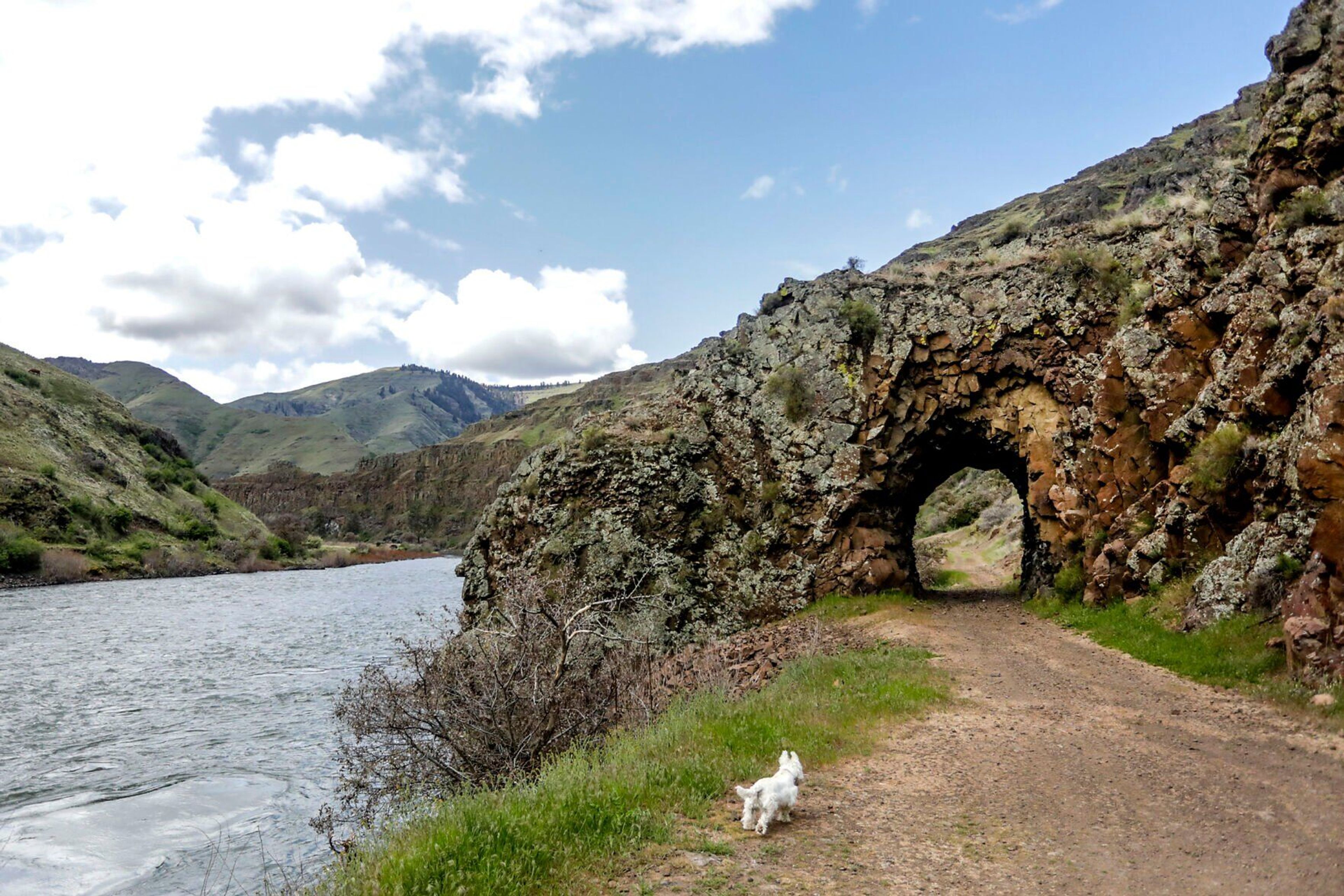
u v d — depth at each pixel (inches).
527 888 251.6
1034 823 321.7
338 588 3297.2
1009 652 733.9
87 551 3597.4
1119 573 843.4
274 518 7244.1
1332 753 388.5
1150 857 282.7
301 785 788.0
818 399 1207.6
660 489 1220.5
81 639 1745.8
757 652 914.7
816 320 1258.6
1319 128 767.1
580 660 624.7
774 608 1141.1
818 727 468.1
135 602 2586.1
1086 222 1200.8
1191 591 706.8
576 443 1307.8
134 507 4318.4
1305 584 532.4
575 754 446.6
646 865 279.0
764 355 1286.9
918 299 1209.4
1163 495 827.4
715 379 1309.1
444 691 556.7
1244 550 644.7
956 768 401.4
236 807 724.7
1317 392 597.6
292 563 4891.7
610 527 1198.9
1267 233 808.9
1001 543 2354.8
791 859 286.2
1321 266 694.5
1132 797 347.3
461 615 1310.3
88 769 844.0
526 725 546.9
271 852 622.5
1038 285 1118.4
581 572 1150.3
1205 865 272.7
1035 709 520.4
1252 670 543.5
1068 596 953.5
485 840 272.8
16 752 909.2
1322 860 269.4
